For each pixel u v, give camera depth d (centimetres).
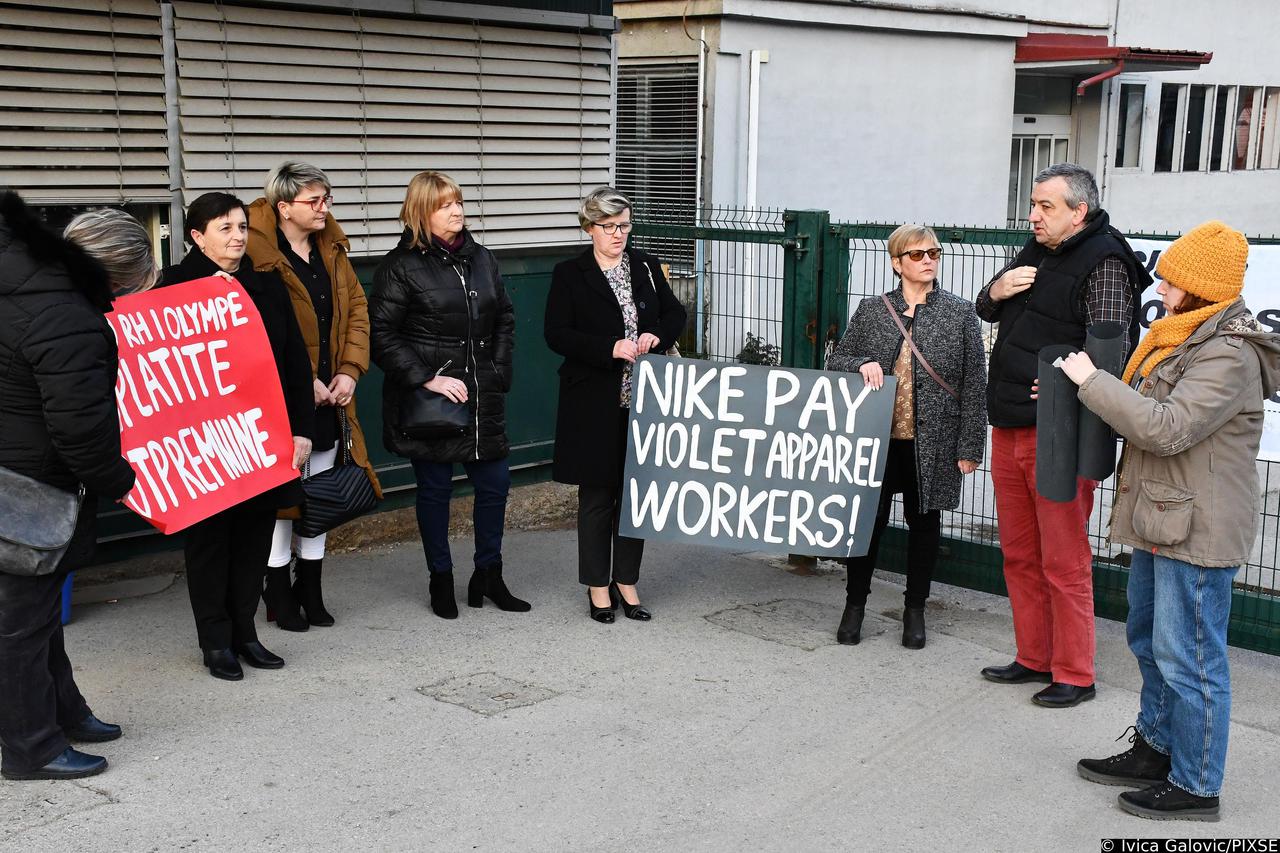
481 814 380
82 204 550
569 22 725
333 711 455
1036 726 457
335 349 525
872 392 525
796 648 535
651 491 550
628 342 533
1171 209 1716
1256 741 448
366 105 646
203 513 448
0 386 363
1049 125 1531
